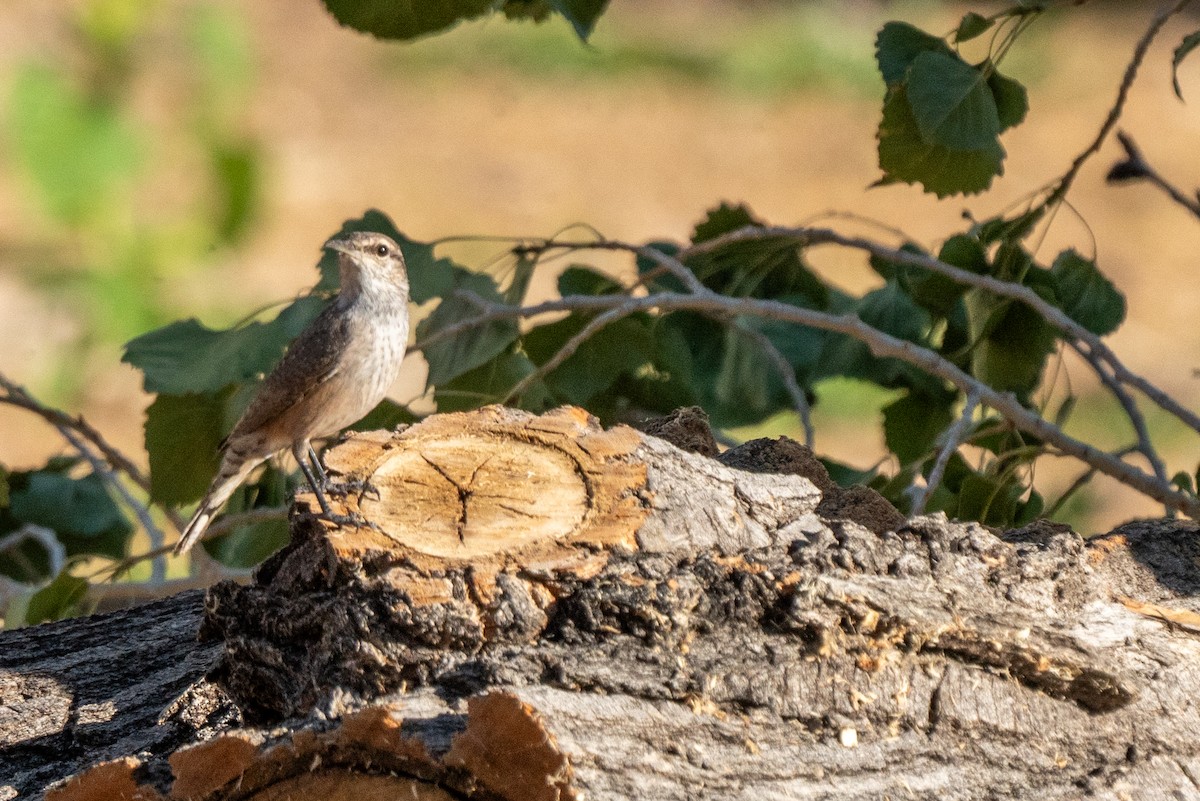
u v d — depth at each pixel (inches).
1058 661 283.7
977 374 463.5
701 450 352.8
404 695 256.7
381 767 243.9
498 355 466.9
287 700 276.8
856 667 274.2
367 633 261.7
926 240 1144.8
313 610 273.9
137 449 812.0
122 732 315.0
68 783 257.1
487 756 234.8
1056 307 447.5
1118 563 331.9
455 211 1153.4
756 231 455.8
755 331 492.7
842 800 258.5
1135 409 448.1
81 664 340.5
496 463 297.0
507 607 262.4
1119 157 1302.9
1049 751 283.7
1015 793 273.0
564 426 308.8
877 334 415.2
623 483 289.4
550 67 1529.3
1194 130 1378.0
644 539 277.6
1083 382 924.0
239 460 378.0
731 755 256.2
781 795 254.7
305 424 370.3
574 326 476.1
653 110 1429.6
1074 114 1421.0
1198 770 285.1
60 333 772.6
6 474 501.7
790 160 1315.2
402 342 383.6
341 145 1273.4
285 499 467.8
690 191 1229.1
